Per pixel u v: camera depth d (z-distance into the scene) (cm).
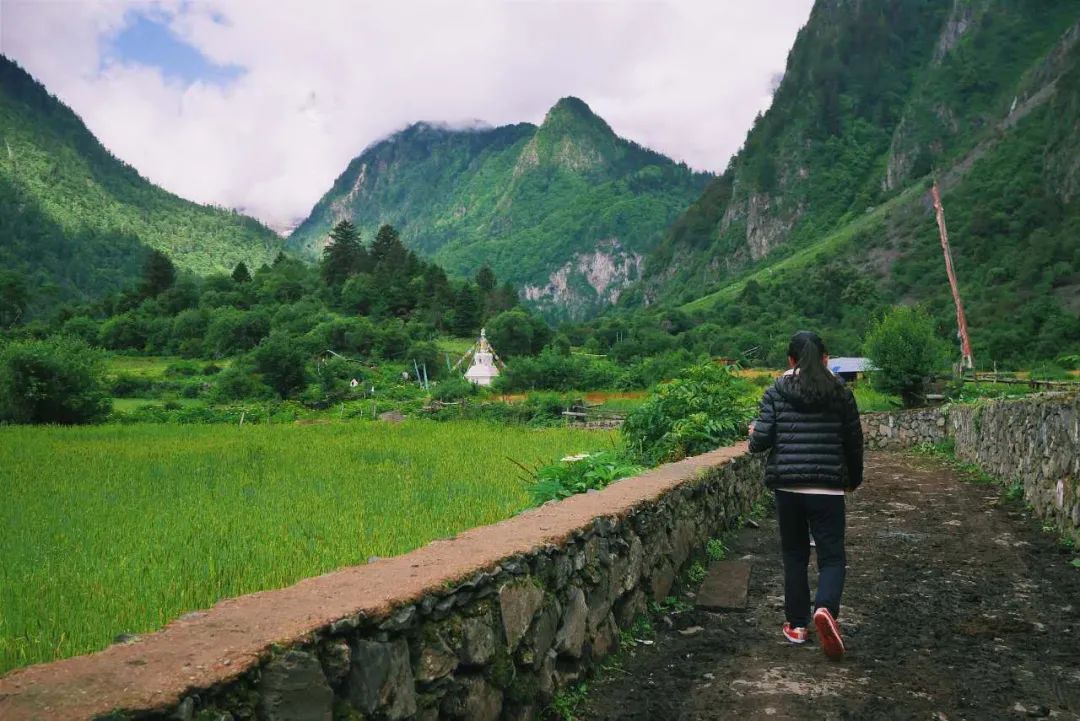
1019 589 618
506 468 1319
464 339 15525
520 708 346
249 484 1121
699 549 693
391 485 1091
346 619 250
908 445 2195
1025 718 384
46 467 1377
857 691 417
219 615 251
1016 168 19275
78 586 529
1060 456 840
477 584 320
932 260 17750
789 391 488
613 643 464
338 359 10644
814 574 673
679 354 7056
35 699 186
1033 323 9575
